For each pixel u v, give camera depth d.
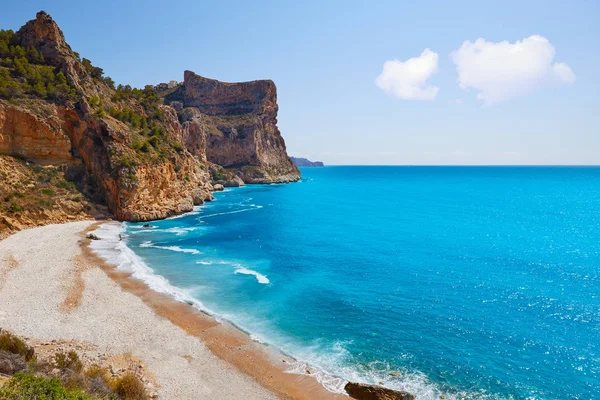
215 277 38.38
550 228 66.88
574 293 33.78
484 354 23.80
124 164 66.50
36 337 22.64
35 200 55.94
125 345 23.09
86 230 54.56
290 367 22.27
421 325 27.81
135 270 38.34
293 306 31.25
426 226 68.75
